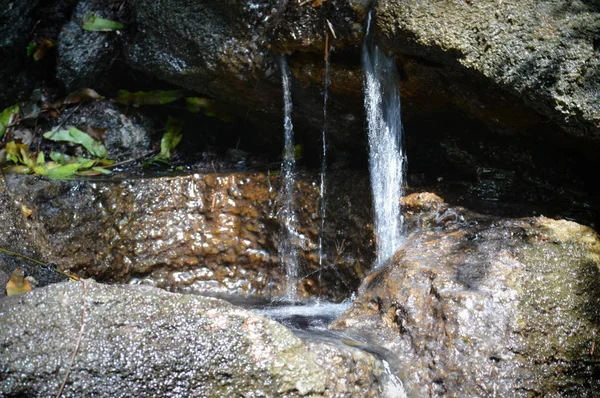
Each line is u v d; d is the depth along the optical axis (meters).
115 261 4.17
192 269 4.33
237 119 4.71
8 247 3.48
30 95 4.82
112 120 4.79
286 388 2.42
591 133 3.21
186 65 4.18
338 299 4.09
